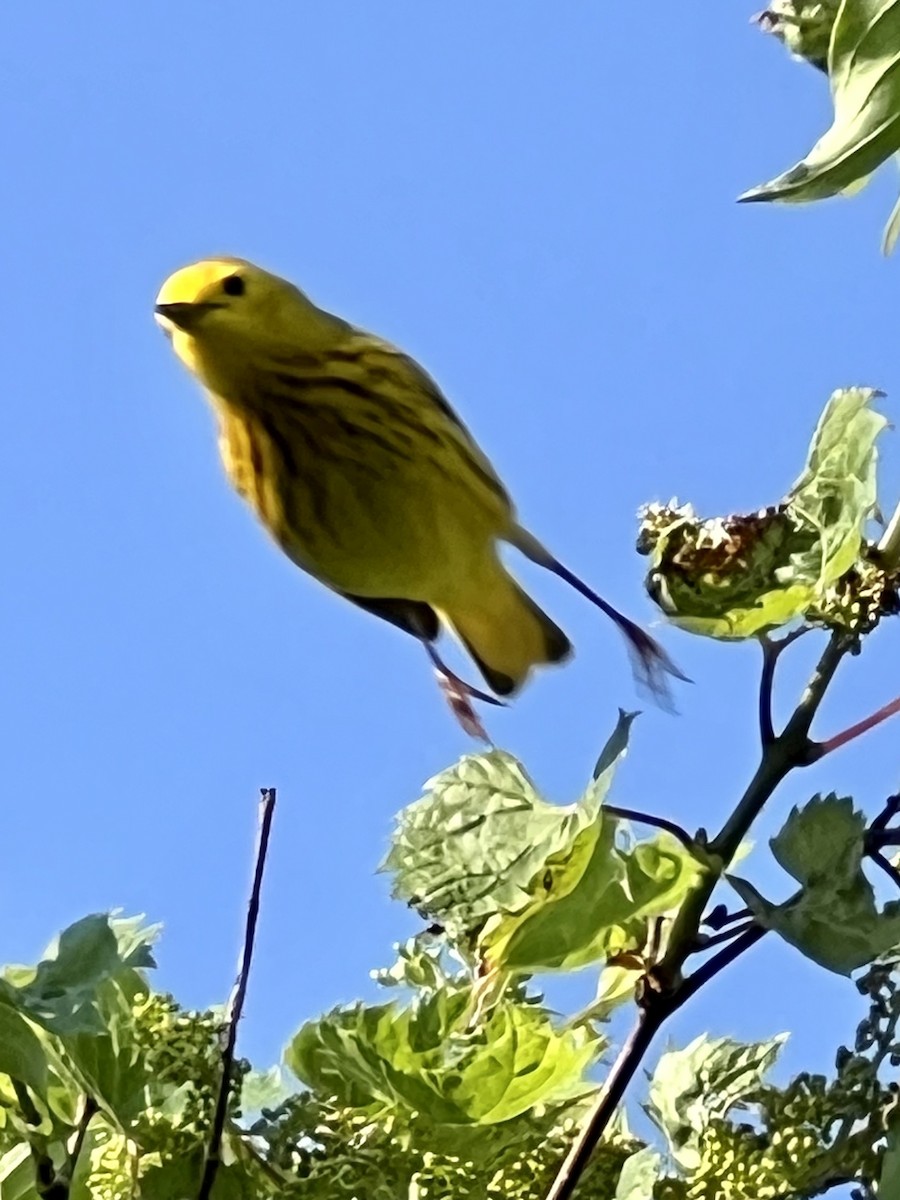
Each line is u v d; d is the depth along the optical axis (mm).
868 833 6145
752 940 6059
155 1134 6273
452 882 6172
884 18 5316
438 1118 6590
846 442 6309
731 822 6066
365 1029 6672
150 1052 6277
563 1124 6949
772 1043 6891
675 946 6066
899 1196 5973
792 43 6199
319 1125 6453
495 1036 6637
